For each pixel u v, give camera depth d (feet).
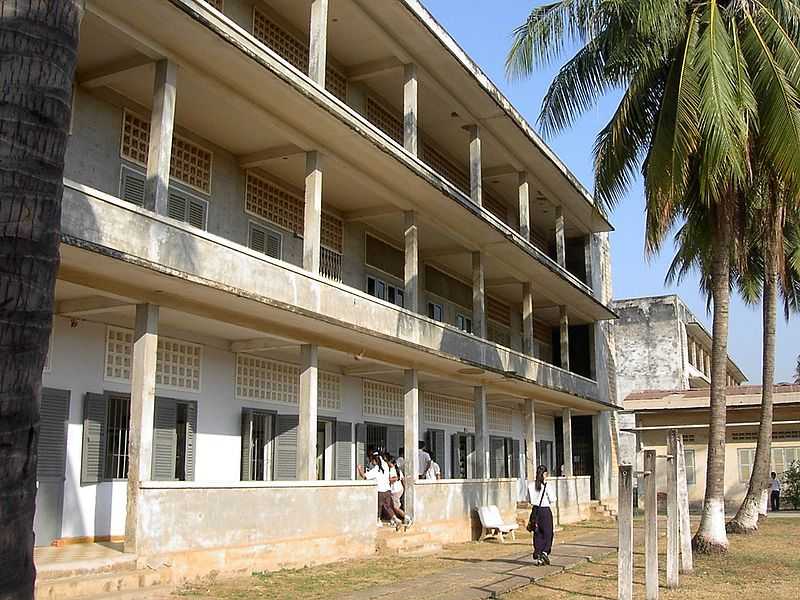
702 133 46.80
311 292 45.70
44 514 36.45
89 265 32.68
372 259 66.49
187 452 45.91
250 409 51.13
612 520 89.40
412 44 58.65
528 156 78.84
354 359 58.03
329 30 56.39
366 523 48.93
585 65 54.08
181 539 35.58
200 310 39.91
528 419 83.15
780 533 66.69
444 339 60.90
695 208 54.85
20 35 10.78
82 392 39.55
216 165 49.21
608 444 110.52
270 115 44.39
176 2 33.99
